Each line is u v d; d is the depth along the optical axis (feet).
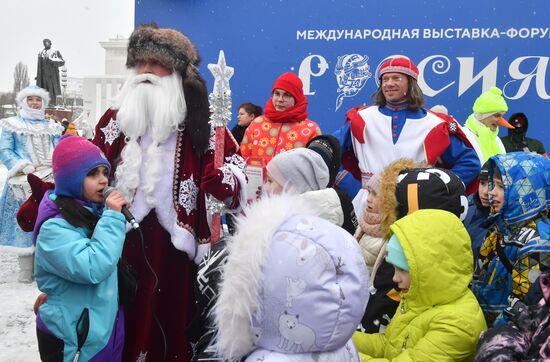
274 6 22.76
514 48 21.34
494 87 19.54
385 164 11.59
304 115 15.52
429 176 7.75
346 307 4.72
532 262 6.70
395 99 11.82
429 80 21.97
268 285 4.64
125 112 8.71
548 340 5.31
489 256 7.51
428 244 6.56
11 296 16.39
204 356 5.24
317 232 4.85
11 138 18.03
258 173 9.88
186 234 8.67
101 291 7.63
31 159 18.19
